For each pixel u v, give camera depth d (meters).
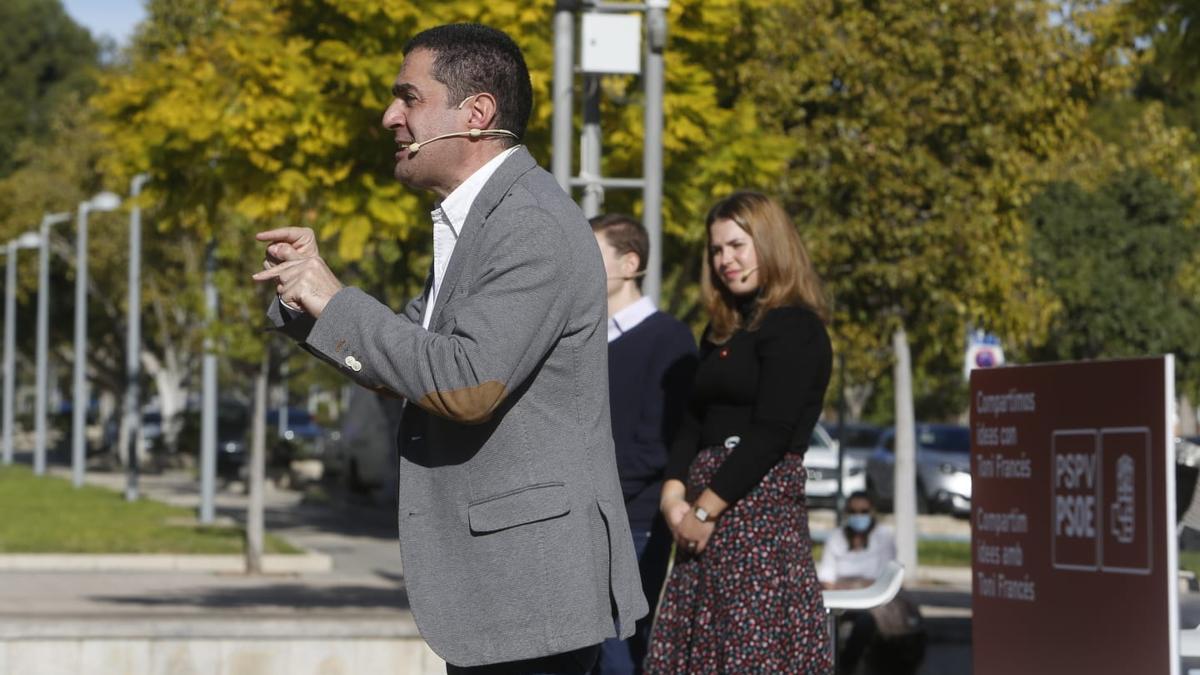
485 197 4.20
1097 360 6.09
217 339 24.89
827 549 16.69
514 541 4.07
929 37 21.67
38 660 10.34
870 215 22.00
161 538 28.69
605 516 4.20
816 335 6.54
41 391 58.03
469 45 4.27
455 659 4.09
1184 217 32.03
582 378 4.18
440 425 4.16
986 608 6.63
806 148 21.58
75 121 57.44
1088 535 6.15
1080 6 22.33
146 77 15.45
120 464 71.50
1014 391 6.54
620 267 7.76
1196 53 12.57
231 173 15.01
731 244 6.61
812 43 21.47
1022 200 22.75
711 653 6.41
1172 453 5.78
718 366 6.61
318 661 10.72
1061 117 22.86
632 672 7.55
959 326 23.39
